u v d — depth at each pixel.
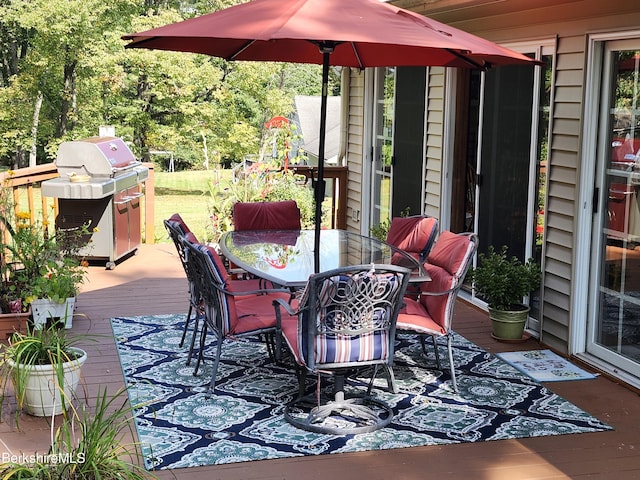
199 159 19.75
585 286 5.00
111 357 4.95
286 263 4.42
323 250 4.83
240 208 6.02
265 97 18.92
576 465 3.51
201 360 4.80
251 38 3.43
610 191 4.80
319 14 3.70
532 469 3.46
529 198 5.66
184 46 4.91
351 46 5.04
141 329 5.59
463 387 4.52
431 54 4.96
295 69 27.89
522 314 5.38
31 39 18.50
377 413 4.10
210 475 3.35
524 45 5.57
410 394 4.40
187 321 5.13
